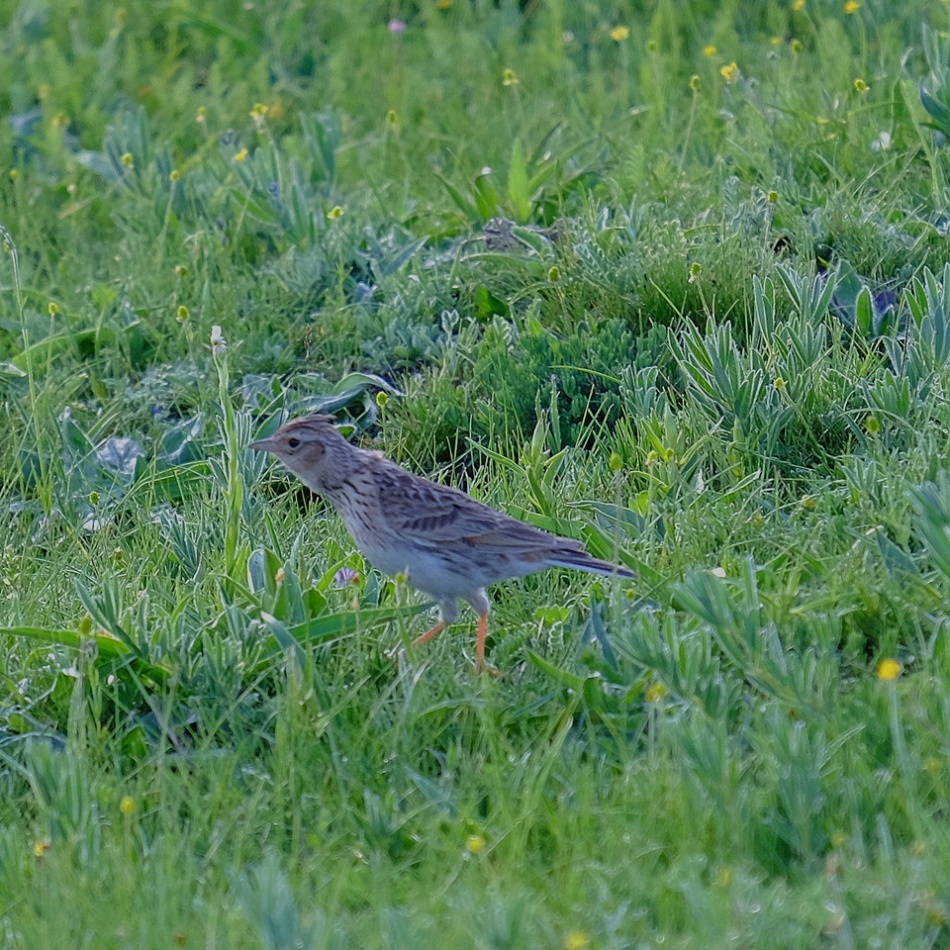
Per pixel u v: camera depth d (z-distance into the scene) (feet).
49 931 28.73
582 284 52.70
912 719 31.19
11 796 34.32
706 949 26.35
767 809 30.04
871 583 36.24
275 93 76.48
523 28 82.07
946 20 71.26
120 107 77.25
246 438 44.83
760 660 32.89
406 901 29.32
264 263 60.59
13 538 46.50
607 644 35.37
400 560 37.96
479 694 34.83
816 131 60.39
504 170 64.95
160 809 32.32
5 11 88.07
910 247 52.03
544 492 41.55
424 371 51.52
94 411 53.42
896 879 27.61
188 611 39.63
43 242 65.51
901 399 43.06
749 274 51.06
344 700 34.32
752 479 40.96
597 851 29.73
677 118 66.44
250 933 27.99
